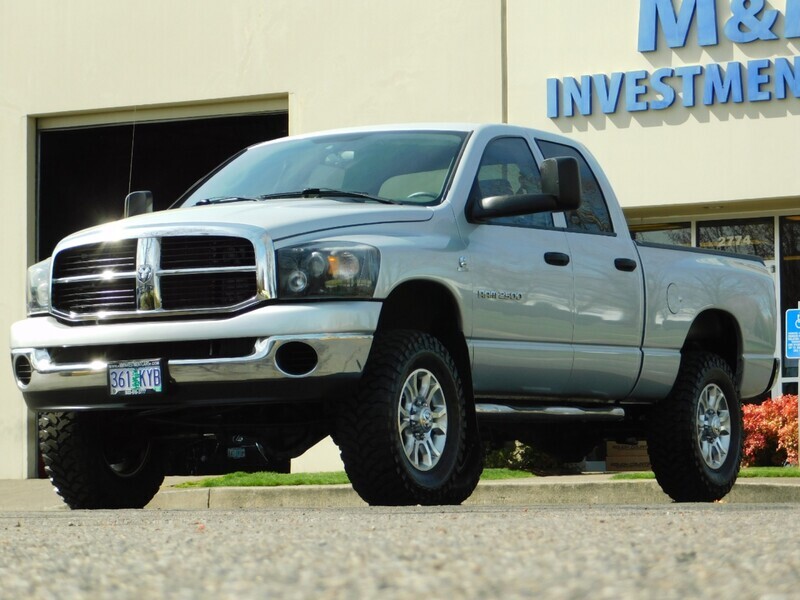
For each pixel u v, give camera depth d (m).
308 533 4.55
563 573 3.05
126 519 6.04
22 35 19.33
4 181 19.20
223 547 3.95
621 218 9.23
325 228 7.22
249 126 18.81
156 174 19.08
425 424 7.39
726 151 16.08
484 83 17.33
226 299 7.14
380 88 17.84
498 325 7.92
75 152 19.41
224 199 8.16
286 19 18.30
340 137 8.78
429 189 7.98
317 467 17.25
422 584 2.86
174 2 18.80
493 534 4.32
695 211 16.91
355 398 7.16
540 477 14.08
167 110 18.98
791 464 14.98
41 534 4.91
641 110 16.39
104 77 19.03
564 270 8.42
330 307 7.00
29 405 7.88
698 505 7.43
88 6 19.14
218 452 8.71
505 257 8.00
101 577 3.17
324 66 18.11
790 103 15.85
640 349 9.07
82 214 19.31
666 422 9.52
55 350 7.68
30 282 8.03
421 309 7.86
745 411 15.43
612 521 5.10
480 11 17.36
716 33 16.12
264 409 7.73
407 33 17.72
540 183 8.41
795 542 3.90
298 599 2.63
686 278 9.52
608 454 16.17
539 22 16.97
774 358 10.41
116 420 8.17
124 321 7.41
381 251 7.18
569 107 16.73
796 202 16.30
